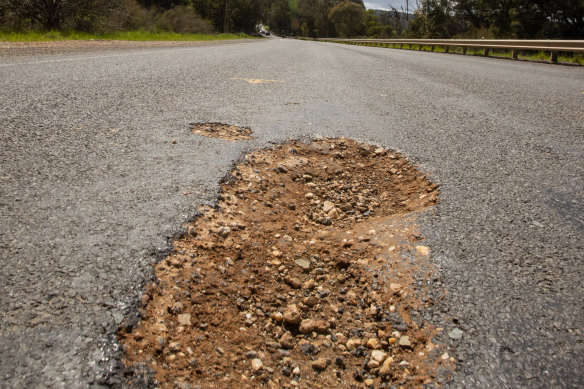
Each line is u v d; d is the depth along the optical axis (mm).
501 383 1120
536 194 2291
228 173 2387
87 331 1152
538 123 3852
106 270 1401
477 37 26734
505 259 1667
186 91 4625
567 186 2410
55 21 14266
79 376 1021
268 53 12227
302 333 1378
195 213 1865
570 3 22094
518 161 2811
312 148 3082
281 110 4012
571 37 23266
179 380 1078
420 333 1331
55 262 1419
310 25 105250
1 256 1427
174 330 1240
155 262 1479
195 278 1478
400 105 4590
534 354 1210
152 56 8625
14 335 1115
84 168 2240
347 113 4059
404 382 1167
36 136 2652
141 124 3164
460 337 1283
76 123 3027
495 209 2105
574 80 7484
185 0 35031
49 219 1689
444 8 36781
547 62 12445
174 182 2168
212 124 3350
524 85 6523
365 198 2459
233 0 55156
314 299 1537
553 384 1114
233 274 1577
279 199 2312
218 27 49531
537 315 1362
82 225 1664
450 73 8242
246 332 1333
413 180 2586
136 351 1127
